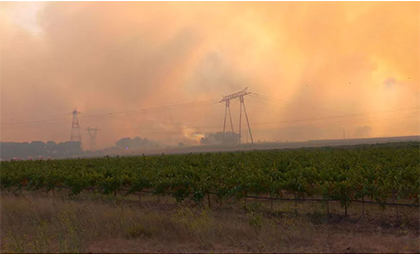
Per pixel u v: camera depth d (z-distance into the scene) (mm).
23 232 8914
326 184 10914
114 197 16094
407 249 6840
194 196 12805
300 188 11398
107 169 18531
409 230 8883
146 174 15625
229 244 7602
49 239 7918
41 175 18859
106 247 7551
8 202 12906
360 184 10562
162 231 8570
